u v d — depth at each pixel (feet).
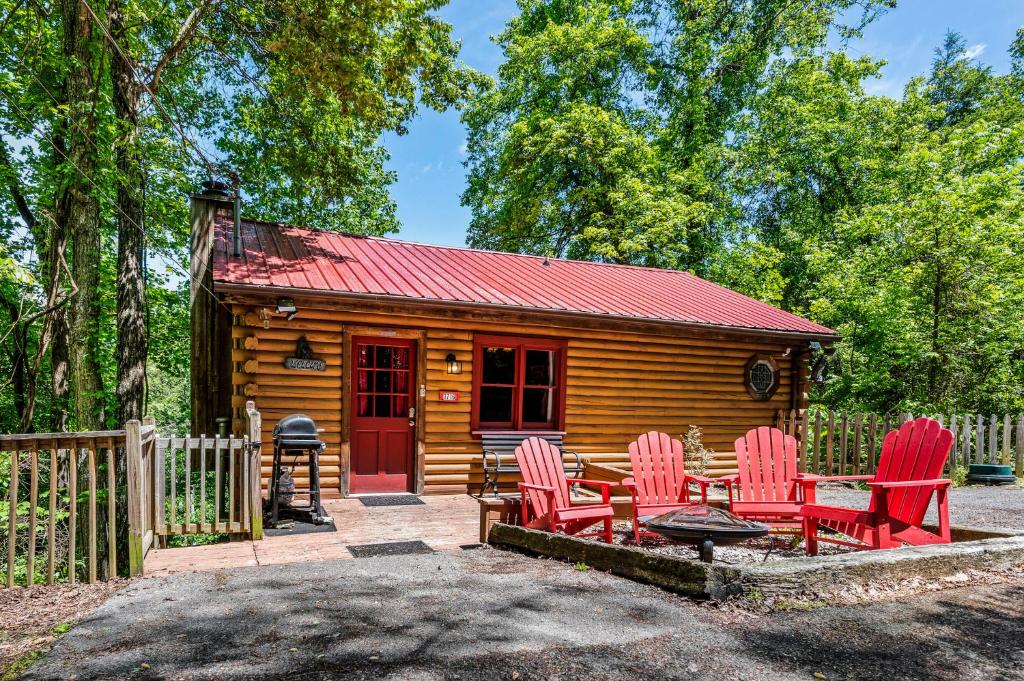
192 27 38.11
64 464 35.60
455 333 29.58
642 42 77.56
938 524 18.07
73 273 33.19
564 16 85.20
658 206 68.08
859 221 51.55
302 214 69.41
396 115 40.37
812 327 37.29
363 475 28.27
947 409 42.34
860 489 34.14
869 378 46.60
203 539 32.94
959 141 46.88
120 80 34.94
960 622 11.76
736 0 81.46
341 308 27.02
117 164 34.71
